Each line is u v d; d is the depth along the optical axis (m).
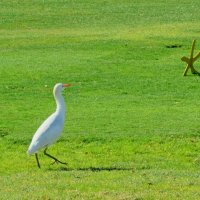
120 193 13.41
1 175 16.02
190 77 30.89
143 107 24.78
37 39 41.91
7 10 52.69
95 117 23.00
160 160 17.84
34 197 13.21
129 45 38.78
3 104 25.92
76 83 29.81
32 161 17.67
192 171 16.02
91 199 13.04
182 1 55.06
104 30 45.06
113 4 54.50
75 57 35.94
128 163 17.28
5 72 32.09
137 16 49.78
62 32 44.94
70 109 24.48
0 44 40.56
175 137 19.97
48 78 30.88
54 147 19.08
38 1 55.91
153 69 32.66
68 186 14.09
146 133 20.44
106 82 29.94
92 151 18.84
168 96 27.03
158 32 43.31
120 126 21.50
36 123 22.47
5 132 21.22
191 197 13.11
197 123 21.80
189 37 41.09
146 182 14.33
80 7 53.66
